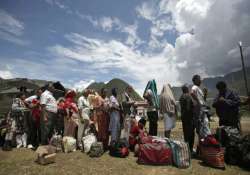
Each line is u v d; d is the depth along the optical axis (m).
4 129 7.77
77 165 5.52
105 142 7.52
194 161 5.80
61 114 8.00
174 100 7.17
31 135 7.73
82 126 7.60
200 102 6.19
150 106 7.38
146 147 5.68
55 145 7.04
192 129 6.41
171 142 5.75
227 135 5.67
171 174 4.82
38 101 7.89
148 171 5.03
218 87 6.41
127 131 7.33
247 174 4.74
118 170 5.12
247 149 5.15
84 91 8.13
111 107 7.21
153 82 7.79
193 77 6.55
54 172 4.98
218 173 4.83
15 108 7.73
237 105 6.08
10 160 5.96
